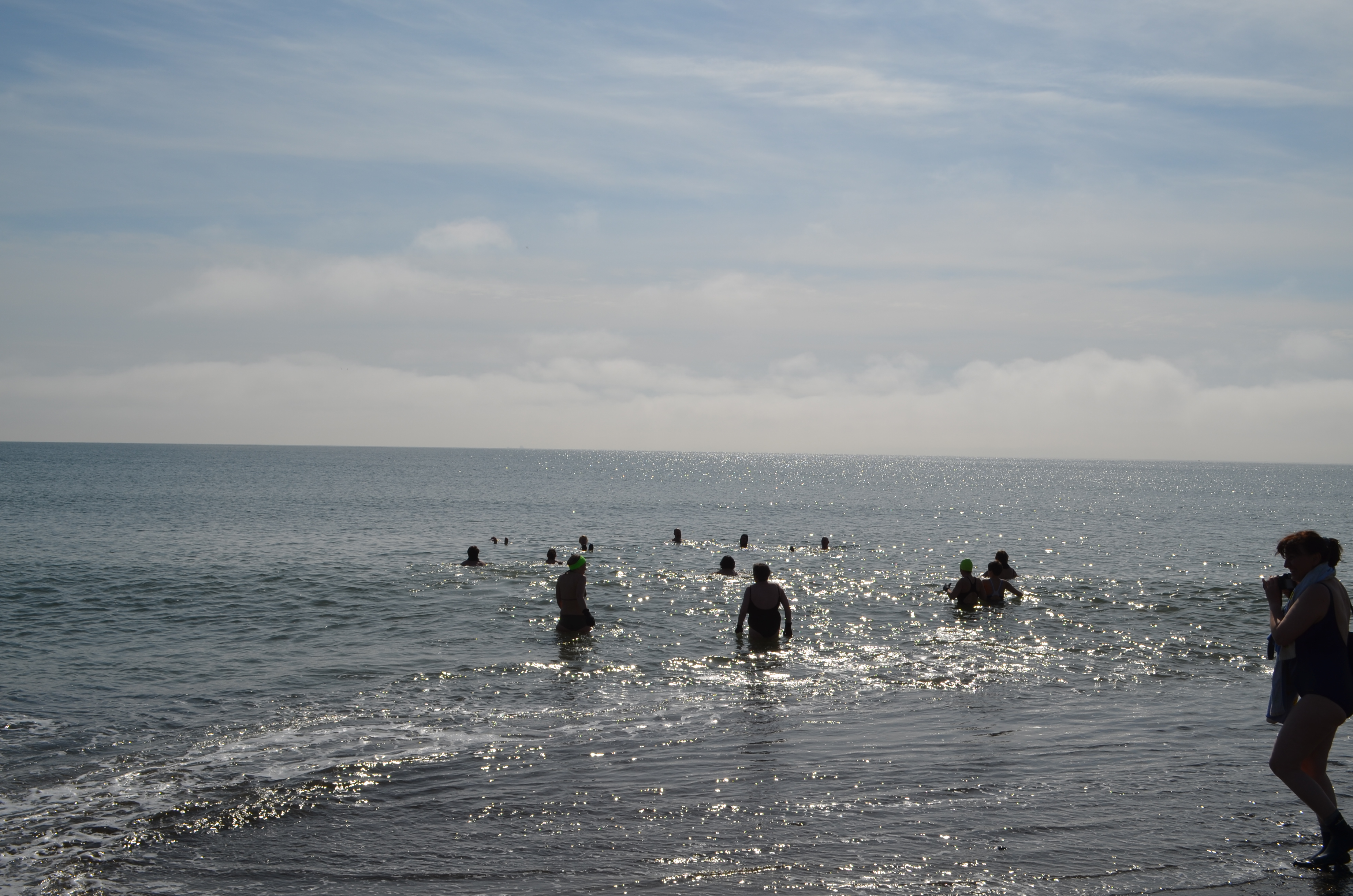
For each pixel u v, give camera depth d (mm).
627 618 19188
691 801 7977
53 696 12117
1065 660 14898
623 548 37812
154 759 9305
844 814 7625
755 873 6438
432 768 8992
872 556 36156
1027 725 10680
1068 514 73812
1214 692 12539
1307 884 6254
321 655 15062
